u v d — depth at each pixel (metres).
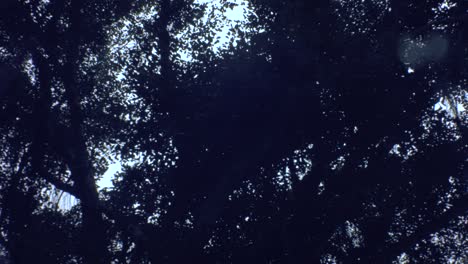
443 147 11.95
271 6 12.04
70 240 12.24
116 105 13.16
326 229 11.37
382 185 11.57
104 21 15.30
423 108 11.81
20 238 12.56
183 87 11.85
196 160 11.73
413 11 12.38
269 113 11.30
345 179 11.50
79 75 14.99
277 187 11.51
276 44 11.34
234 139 11.57
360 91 11.16
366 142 11.55
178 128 11.75
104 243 12.02
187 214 11.76
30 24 14.23
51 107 14.36
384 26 12.04
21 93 14.02
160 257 11.32
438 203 11.95
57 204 13.41
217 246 11.24
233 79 11.31
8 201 13.25
